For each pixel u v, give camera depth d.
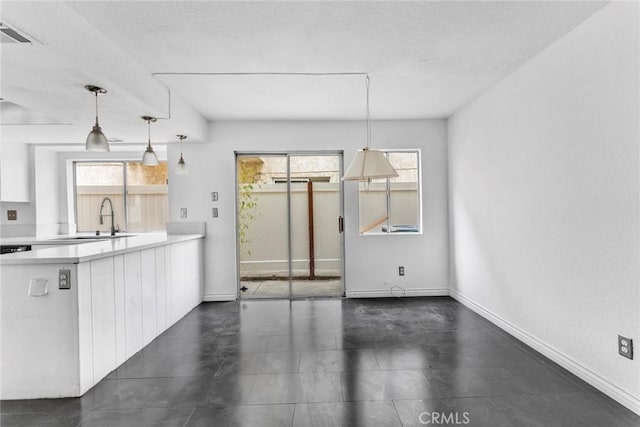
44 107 3.34
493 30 2.64
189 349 3.26
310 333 3.65
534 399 2.32
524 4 2.31
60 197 5.80
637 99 2.09
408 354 3.07
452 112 4.83
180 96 4.02
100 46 2.56
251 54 2.98
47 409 2.29
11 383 2.44
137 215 5.93
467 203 4.51
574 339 2.66
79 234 5.80
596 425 2.03
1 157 5.00
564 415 2.14
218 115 4.80
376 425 2.06
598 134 2.39
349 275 5.18
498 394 2.39
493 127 3.82
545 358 2.96
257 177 5.32
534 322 3.16
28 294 2.43
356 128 5.14
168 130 4.29
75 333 2.44
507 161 3.55
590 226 2.48
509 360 2.93
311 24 2.53
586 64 2.49
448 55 3.06
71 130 4.45
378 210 5.33
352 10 2.36
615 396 2.29
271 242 5.33
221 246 5.12
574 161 2.62
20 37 1.99
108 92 2.92
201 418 2.15
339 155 5.31
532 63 3.12
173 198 5.11
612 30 2.26
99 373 2.66
